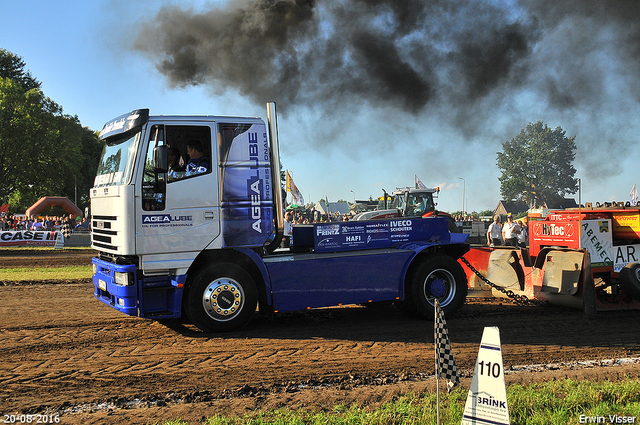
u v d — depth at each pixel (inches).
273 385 186.7
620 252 326.3
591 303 308.2
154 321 290.7
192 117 260.4
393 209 638.5
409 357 224.8
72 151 2049.7
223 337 256.5
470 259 393.4
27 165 1921.8
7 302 346.6
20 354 223.8
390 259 296.7
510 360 222.1
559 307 339.6
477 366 129.6
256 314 316.5
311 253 289.7
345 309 336.2
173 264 254.1
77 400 171.6
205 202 259.9
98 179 281.0
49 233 998.4
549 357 226.7
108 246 263.6
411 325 288.0
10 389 181.2
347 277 287.9
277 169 274.2
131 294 247.1
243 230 266.8
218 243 262.1
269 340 251.9
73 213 1712.6
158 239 251.3
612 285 327.6
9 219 1300.4
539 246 353.7
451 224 501.7
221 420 148.6
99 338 252.2
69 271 530.9
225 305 263.0
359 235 298.8
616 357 228.2
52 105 1939.0
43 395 175.9
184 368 206.4
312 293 281.0
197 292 258.1
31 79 2425.0
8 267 575.5
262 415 153.8
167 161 242.5
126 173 251.6
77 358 218.8
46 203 1648.6
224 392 179.5
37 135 1863.9
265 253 285.4
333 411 157.9
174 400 172.4
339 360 219.6
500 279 368.5
